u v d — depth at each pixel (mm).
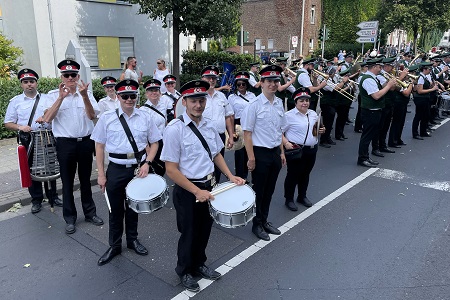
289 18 36594
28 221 5156
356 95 10172
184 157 3408
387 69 8633
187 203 3441
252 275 3926
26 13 13211
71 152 4648
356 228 4934
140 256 4277
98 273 3963
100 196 6027
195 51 18203
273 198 5973
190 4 11672
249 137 4410
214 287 3732
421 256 4246
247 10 39375
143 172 3957
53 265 4113
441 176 6934
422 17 25484
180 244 3604
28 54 13688
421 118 9758
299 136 5203
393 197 5957
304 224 5070
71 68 4418
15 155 7852
